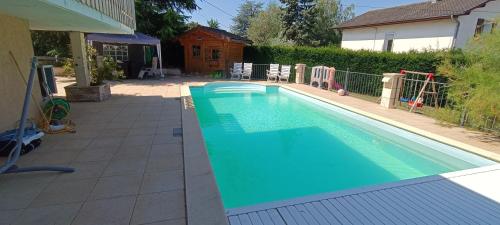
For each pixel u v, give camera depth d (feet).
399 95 27.32
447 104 22.79
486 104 17.08
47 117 18.16
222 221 8.10
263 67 54.39
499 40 16.67
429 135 18.03
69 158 12.66
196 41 57.82
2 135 12.79
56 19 16.99
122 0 21.30
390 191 10.74
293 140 20.80
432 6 56.85
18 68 15.85
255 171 15.67
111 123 18.79
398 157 18.03
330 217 8.93
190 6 69.31
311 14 95.76
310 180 14.73
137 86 38.86
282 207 9.46
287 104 33.91
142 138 15.65
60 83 39.14
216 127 23.79
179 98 29.12
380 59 36.60
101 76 28.89
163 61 64.95
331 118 27.63
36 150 13.56
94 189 9.89
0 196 9.31
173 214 8.51
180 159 12.69
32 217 8.23
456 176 12.06
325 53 45.93
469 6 46.11
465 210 9.48
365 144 20.27
